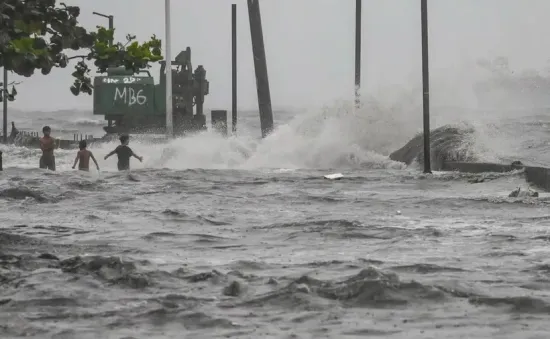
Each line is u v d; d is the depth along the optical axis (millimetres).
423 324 25547
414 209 60062
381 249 41125
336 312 27047
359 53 140000
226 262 37188
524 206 60750
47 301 28562
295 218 54594
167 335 24453
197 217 54281
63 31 28750
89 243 43250
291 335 24359
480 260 37375
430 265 35438
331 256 38969
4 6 27688
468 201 63625
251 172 94625
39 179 79625
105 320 26078
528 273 33906
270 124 145875
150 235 46125
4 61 28047
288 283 31359
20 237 43906
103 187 75000
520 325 25359
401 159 114875
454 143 107875
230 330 24984
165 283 31594
